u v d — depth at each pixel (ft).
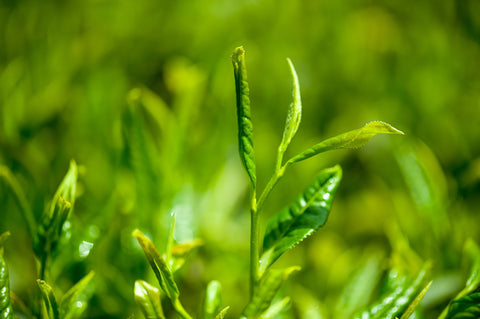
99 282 1.33
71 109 2.01
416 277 1.20
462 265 1.35
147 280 1.34
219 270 1.54
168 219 1.40
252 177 1.07
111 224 1.38
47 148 1.86
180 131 1.49
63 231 1.20
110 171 1.61
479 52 2.30
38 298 1.19
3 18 2.20
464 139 2.04
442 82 2.28
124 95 2.03
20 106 1.80
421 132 2.17
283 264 1.63
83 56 2.26
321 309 1.37
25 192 1.51
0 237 1.14
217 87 1.98
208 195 1.70
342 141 1.05
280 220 1.12
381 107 2.32
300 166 2.03
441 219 1.42
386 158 2.04
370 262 1.35
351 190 2.06
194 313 1.40
